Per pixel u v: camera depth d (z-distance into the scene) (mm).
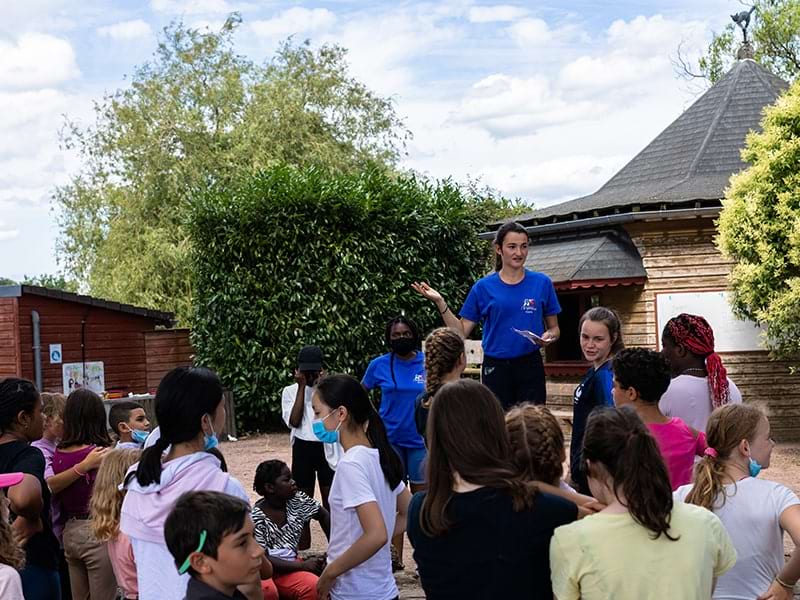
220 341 18172
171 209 29938
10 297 18344
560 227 16797
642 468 3328
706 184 16750
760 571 4156
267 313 17844
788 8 31578
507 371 7133
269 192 17734
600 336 5742
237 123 31047
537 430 3799
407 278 18672
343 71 32719
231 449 16562
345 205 17922
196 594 3338
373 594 4676
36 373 18641
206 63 31906
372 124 32531
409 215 18547
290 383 17875
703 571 3316
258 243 17734
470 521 3311
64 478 5742
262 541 6367
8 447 5152
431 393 6355
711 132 18781
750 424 4246
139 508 4074
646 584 3250
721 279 15461
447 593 3348
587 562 3275
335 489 4652
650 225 15539
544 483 3717
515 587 3295
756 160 14422
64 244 32625
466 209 19922
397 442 7688
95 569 5750
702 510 3465
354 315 18094
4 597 4074
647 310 15602
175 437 4141
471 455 3385
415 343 7797
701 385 5570
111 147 31000
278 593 5969
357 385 4844
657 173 19031
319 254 17844
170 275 29781
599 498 3523
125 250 30641
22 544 4863
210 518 3324
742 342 15398
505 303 7102
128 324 20547
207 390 4172
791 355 14906
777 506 4160
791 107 13883
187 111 30891
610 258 15742
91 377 19609
